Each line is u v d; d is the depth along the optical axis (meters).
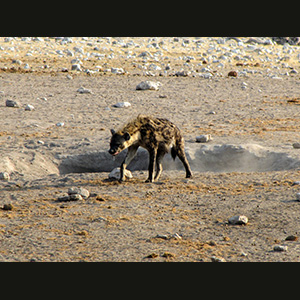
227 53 135.00
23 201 38.06
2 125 64.06
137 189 41.66
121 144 42.72
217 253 27.72
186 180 44.53
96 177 45.91
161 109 76.50
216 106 79.31
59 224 32.47
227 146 51.44
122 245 28.77
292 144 54.19
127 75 101.88
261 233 31.31
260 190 40.75
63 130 62.56
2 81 90.69
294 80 105.44
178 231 31.64
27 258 26.42
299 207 35.91
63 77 96.88
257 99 85.69
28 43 126.38
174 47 140.62
